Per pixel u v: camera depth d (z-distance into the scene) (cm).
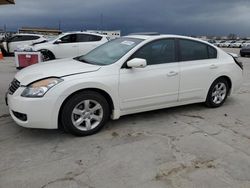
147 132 444
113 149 383
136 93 455
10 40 1897
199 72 526
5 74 1006
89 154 368
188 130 456
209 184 306
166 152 377
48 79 397
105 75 425
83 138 418
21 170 327
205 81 541
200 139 421
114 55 470
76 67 434
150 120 498
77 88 400
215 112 554
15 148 382
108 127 461
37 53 1019
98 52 516
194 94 531
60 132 437
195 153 376
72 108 404
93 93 418
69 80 398
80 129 417
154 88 472
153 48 478
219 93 581
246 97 687
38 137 418
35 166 336
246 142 416
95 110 427
